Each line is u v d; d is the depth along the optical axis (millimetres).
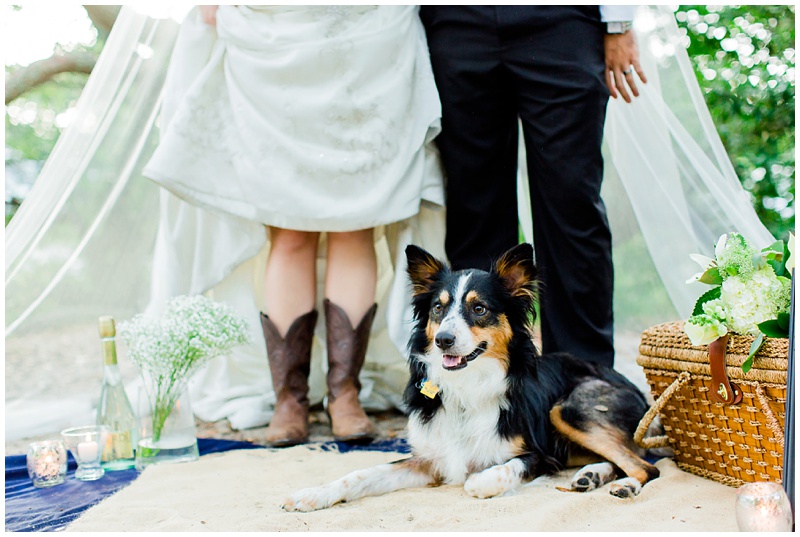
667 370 2631
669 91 3756
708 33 5379
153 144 3830
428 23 3549
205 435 3650
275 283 3475
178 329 3035
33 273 3699
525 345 2801
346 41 3359
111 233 3826
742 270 2369
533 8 3217
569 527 2141
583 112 3219
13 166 6414
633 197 3744
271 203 3330
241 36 3379
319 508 2404
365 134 3373
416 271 2943
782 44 5344
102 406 3090
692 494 2381
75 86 6387
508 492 2506
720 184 3633
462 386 2701
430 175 3594
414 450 2754
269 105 3369
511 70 3309
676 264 3697
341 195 3367
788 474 1938
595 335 3410
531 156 3436
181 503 2510
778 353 2217
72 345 5168
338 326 3492
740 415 2371
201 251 3730
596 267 3357
